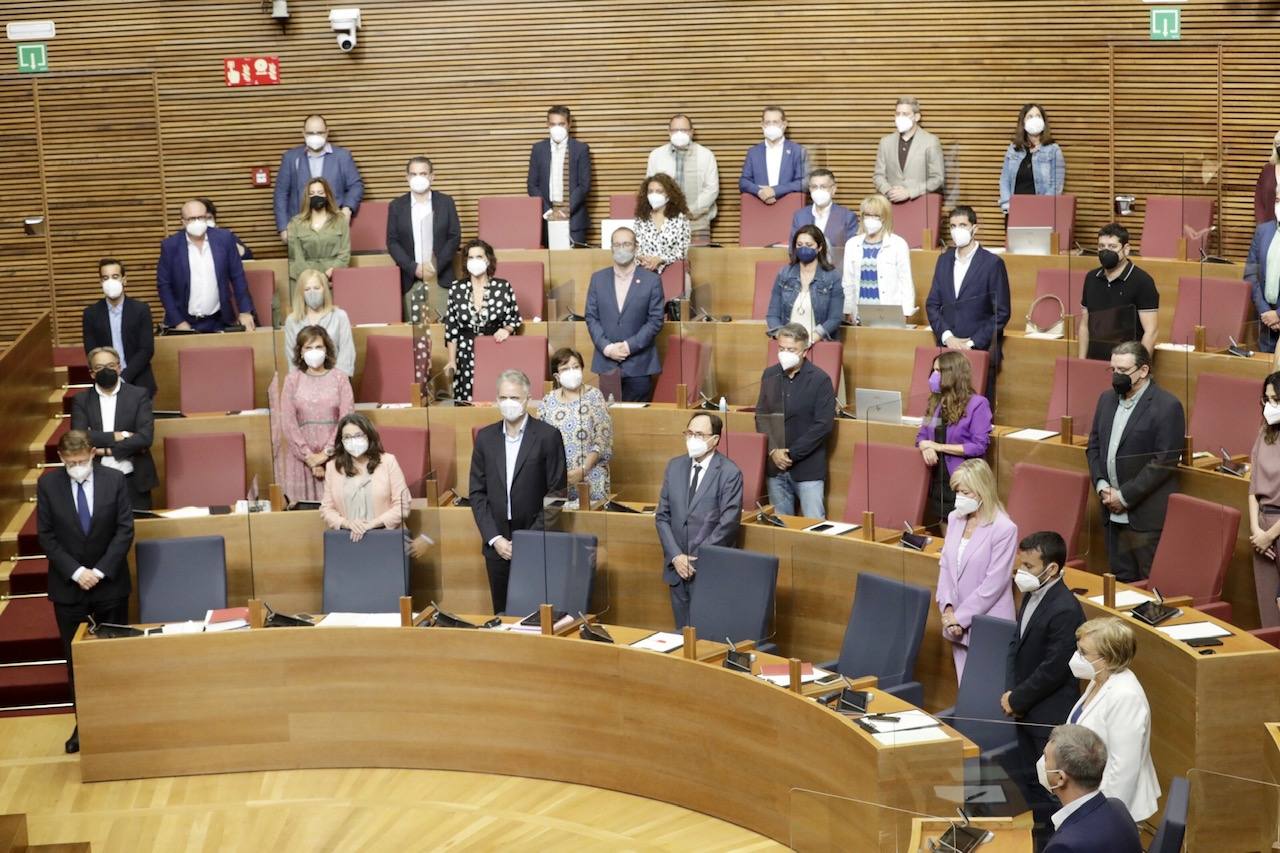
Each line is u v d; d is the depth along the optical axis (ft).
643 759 23.73
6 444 31.48
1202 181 36.76
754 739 22.21
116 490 26.21
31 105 40.42
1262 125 36.52
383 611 26.32
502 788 24.40
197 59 41.04
